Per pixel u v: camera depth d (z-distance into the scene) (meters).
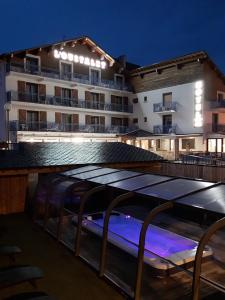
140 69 37.34
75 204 12.40
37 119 31.45
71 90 34.12
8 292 5.88
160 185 7.00
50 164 11.80
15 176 11.95
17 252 6.63
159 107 35.19
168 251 7.72
